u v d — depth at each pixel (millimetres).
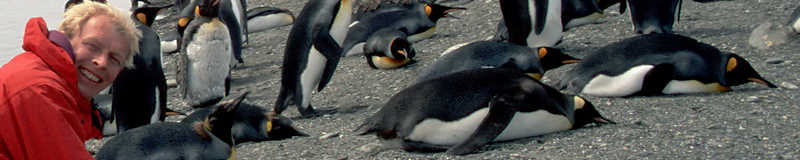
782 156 4395
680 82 5887
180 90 8117
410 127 4941
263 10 11914
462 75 5043
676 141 4781
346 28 6766
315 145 5570
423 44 9320
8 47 11547
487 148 4891
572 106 5160
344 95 7332
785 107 5426
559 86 6363
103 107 6688
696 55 5891
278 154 5430
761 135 4809
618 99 5938
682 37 6055
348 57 9125
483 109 4855
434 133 4918
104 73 2900
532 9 7688
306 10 6703
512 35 7961
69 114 2756
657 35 6109
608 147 4742
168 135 4363
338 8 6617
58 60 2727
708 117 5281
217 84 7863
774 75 6383
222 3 9266
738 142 4699
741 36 7938
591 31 8898
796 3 9281
